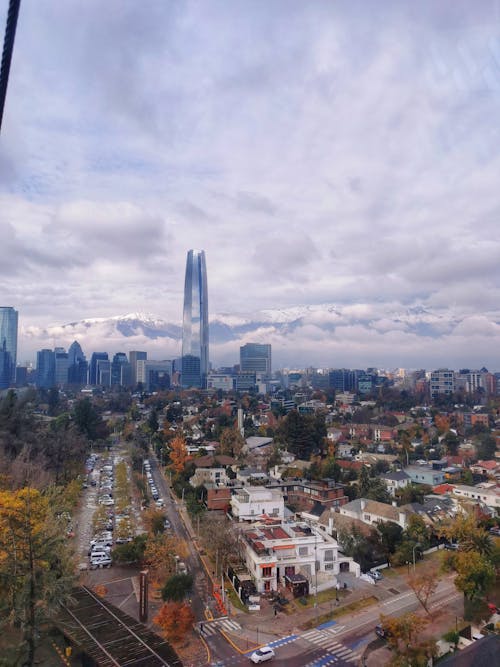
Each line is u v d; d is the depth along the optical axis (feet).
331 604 168.96
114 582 188.03
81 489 327.88
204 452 420.36
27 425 391.65
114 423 628.69
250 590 177.17
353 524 220.84
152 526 234.38
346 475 339.57
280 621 158.10
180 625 147.64
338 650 139.85
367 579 188.85
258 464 376.68
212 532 206.08
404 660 128.47
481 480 345.72
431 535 223.51
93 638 127.54
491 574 158.30
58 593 112.16
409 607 165.68
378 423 576.20
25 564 108.68
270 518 235.40
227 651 140.87
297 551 190.29
